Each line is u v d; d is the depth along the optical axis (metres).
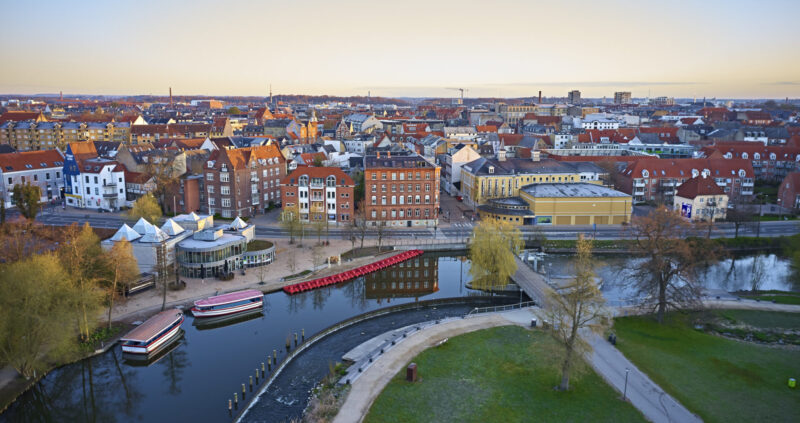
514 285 111.75
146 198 141.88
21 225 114.44
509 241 115.00
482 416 61.19
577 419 60.16
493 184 173.50
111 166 169.38
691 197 160.62
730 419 59.56
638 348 77.00
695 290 87.31
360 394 66.00
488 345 79.38
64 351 74.25
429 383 68.44
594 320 85.50
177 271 108.50
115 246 93.50
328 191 153.50
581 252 103.19
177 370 79.06
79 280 84.38
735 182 186.25
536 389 66.69
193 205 167.12
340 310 101.88
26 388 71.38
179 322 90.19
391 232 149.75
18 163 171.88
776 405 62.44
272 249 121.75
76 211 168.50
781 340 81.81
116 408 70.19
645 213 171.00
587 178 180.50
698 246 108.81
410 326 90.88
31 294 70.31
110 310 87.12
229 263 115.38
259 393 71.62
